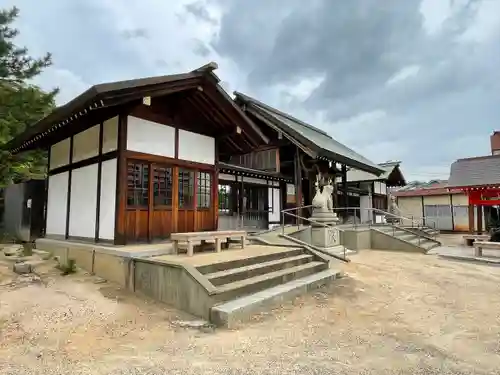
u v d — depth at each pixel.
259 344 3.75
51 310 4.68
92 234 7.41
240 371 3.11
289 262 6.82
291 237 10.38
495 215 17.64
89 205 7.61
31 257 7.43
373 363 3.29
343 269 8.21
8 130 9.88
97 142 7.61
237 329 4.22
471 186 13.57
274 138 14.70
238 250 7.31
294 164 14.08
